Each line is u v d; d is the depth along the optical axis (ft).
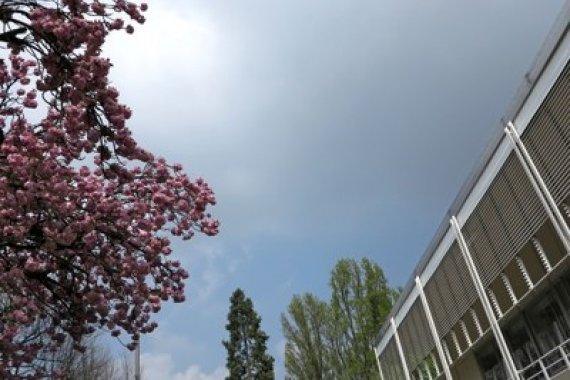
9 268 26.48
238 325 200.75
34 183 22.66
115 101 26.12
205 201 29.40
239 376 189.06
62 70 26.20
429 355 77.05
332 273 134.51
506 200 49.70
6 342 29.32
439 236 65.87
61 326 30.40
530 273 47.80
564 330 44.21
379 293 126.93
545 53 41.50
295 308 137.80
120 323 29.43
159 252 27.55
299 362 131.54
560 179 41.57
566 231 41.29
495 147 50.34
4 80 28.04
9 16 26.78
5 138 23.95
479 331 59.88
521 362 52.16
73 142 25.63
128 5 27.99
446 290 66.90
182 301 29.63
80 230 24.62
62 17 26.76
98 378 71.72
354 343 125.80
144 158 27.66
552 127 41.70
